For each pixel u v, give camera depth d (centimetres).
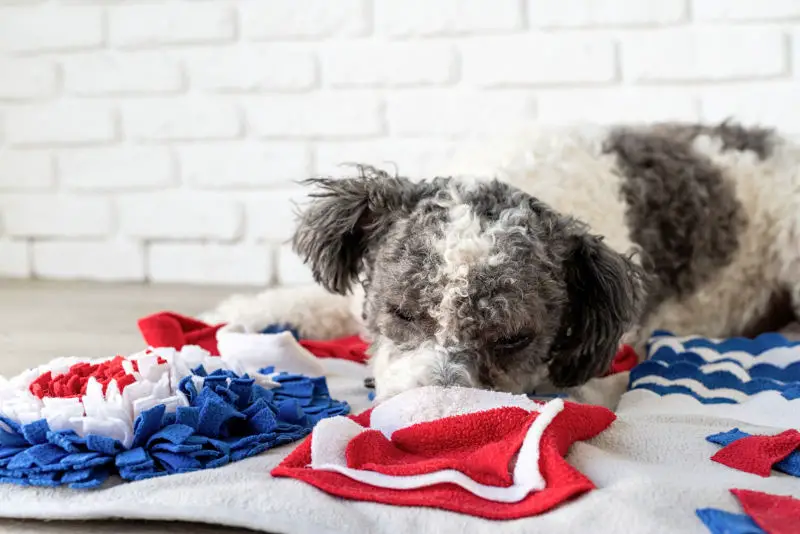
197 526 157
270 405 201
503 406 182
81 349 288
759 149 309
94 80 416
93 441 171
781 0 364
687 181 289
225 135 409
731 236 296
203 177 412
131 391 185
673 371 236
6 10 418
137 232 420
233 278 416
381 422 187
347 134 400
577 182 259
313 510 152
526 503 153
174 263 420
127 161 418
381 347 213
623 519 144
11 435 178
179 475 166
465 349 197
